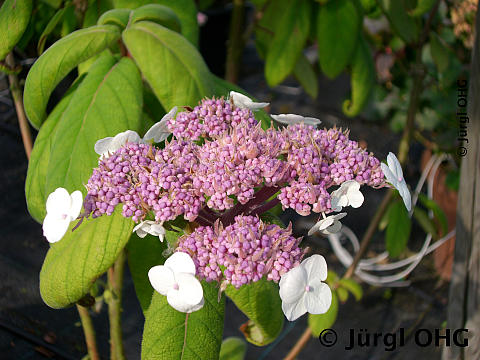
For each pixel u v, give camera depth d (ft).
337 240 4.99
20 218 4.74
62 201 1.65
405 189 1.75
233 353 2.90
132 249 2.07
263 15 3.40
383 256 4.99
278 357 4.09
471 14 4.28
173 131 1.82
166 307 1.90
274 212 2.10
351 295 4.63
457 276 2.39
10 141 5.23
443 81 4.54
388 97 5.21
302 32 2.87
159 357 1.85
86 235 1.91
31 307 3.95
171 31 2.10
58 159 1.98
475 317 2.34
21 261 4.35
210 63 7.02
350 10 2.79
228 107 1.83
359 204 1.74
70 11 2.55
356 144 1.77
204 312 1.91
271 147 1.74
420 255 4.66
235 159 1.71
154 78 2.03
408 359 4.04
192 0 2.39
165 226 1.74
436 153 4.89
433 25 4.50
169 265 1.61
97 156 1.96
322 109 6.47
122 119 2.00
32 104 2.10
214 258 1.66
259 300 2.01
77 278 1.89
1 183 4.98
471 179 2.29
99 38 2.07
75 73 3.44
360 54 2.96
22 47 2.56
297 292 1.61
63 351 3.64
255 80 7.15
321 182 1.75
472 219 2.30
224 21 6.87
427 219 3.66
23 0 2.21
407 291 4.69
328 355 4.08
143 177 1.69
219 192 1.67
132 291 4.32
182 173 1.72
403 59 4.81
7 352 3.62
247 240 1.65
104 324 3.91
